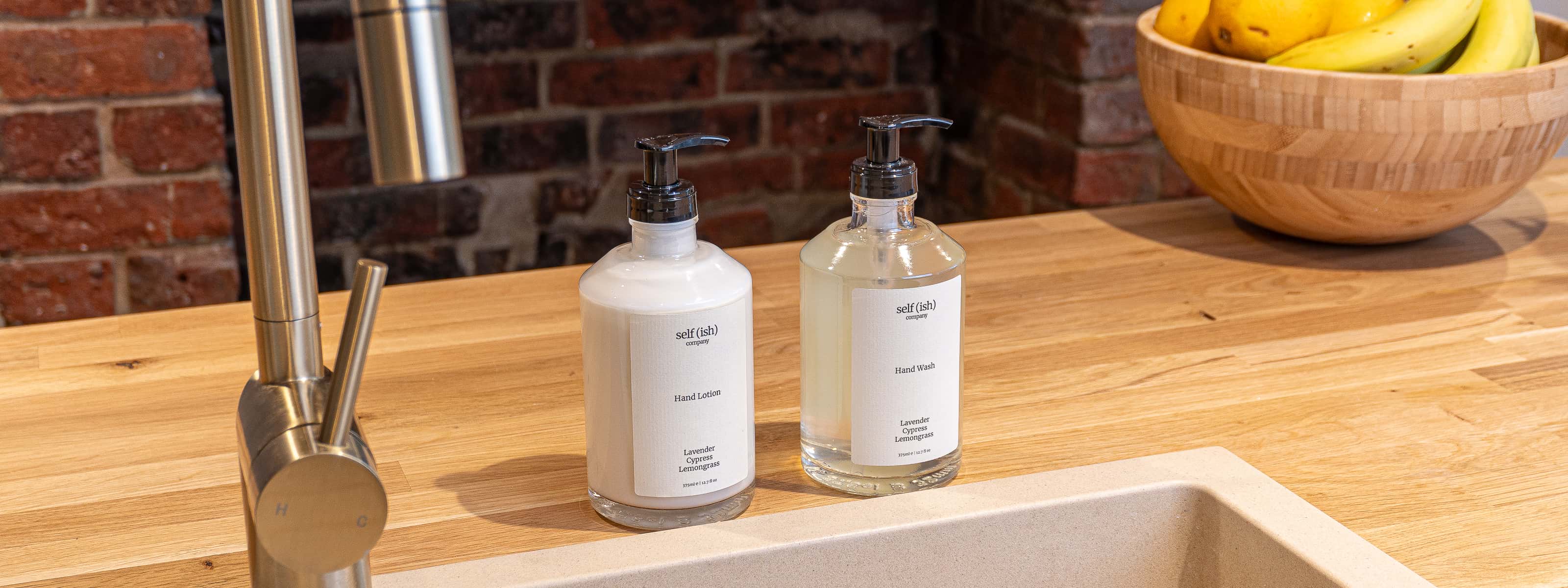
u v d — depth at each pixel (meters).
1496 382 0.70
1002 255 0.92
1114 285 0.86
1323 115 0.81
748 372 0.54
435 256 1.72
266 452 0.37
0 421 0.65
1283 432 0.64
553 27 1.68
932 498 0.56
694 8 1.73
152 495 0.58
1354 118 0.81
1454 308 0.81
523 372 0.72
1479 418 0.65
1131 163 1.49
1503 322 0.79
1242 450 0.62
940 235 0.56
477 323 0.79
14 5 1.24
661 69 1.74
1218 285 0.86
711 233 1.85
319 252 1.66
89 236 1.34
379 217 1.67
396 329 0.78
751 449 0.55
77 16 1.26
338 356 0.37
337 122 1.62
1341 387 0.69
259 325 0.40
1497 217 1.00
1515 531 0.54
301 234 0.40
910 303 0.54
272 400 0.40
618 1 1.69
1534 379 0.70
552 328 0.78
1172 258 0.91
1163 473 0.58
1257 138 0.85
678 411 0.52
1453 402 0.67
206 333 0.77
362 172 1.65
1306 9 0.86
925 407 0.56
